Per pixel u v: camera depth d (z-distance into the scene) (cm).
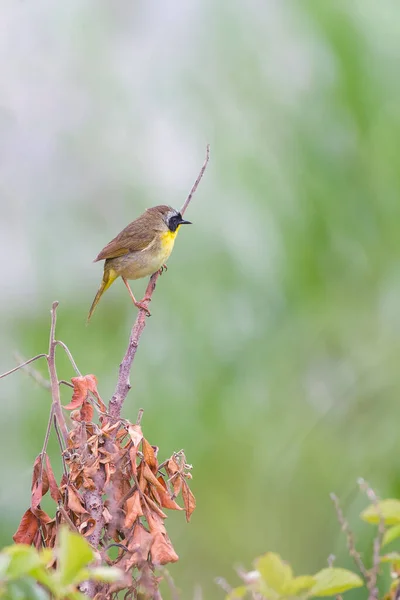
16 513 1155
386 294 1472
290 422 1438
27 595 346
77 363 1352
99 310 1413
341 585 427
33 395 1310
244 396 1436
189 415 1389
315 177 1450
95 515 507
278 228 1439
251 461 1427
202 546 1413
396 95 1477
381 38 1477
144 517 532
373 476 1370
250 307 1439
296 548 1399
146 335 1405
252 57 1477
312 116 1471
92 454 515
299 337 1449
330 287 1475
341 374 1466
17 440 1288
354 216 1468
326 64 1466
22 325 1388
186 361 1402
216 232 1416
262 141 1461
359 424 1446
